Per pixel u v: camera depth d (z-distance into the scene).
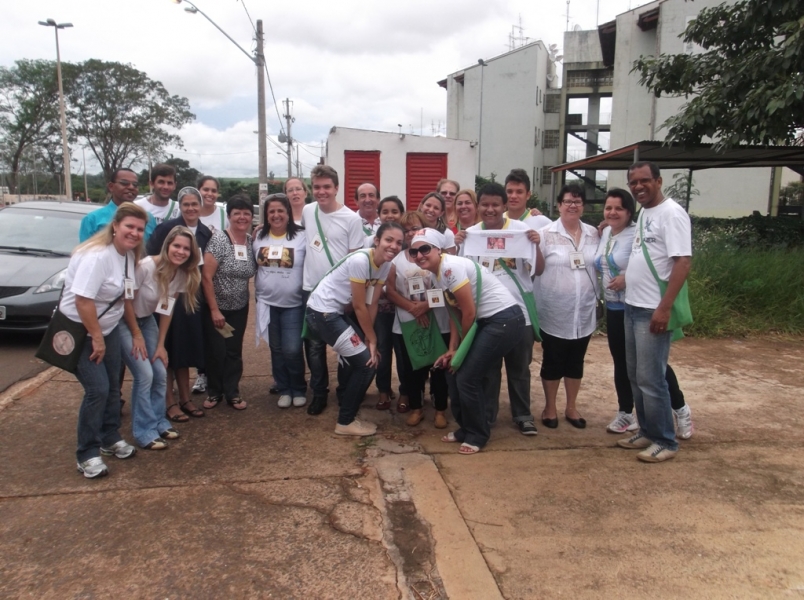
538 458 3.79
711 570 2.65
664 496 3.30
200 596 2.46
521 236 3.96
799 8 8.05
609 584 2.56
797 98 7.09
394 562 2.71
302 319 4.64
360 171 15.38
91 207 8.20
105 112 40.81
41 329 6.16
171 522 2.99
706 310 7.23
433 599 2.47
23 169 44.97
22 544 2.79
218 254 4.37
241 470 3.57
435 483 3.44
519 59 34.34
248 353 6.29
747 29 8.79
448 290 3.73
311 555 2.74
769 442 4.02
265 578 2.58
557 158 36.72
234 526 2.96
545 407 4.41
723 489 3.37
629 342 3.82
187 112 44.75
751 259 8.44
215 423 4.34
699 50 21.02
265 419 4.43
